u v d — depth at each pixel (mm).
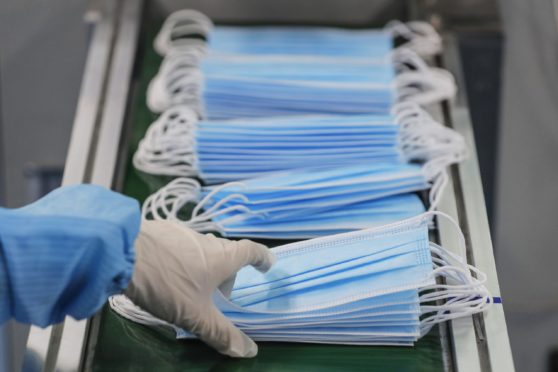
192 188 1567
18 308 1075
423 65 1936
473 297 1313
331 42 2086
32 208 1106
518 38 2148
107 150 1723
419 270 1275
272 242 1509
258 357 1284
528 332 1840
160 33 2186
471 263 1429
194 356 1289
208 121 1779
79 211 1084
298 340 1308
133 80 2004
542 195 1887
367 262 1304
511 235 1829
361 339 1304
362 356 1289
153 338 1323
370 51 2059
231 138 1670
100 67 1975
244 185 1490
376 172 1568
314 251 1350
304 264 1333
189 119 1721
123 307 1348
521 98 2055
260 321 1285
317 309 1279
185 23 2238
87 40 2406
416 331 1286
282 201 1503
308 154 1657
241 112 1849
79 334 1321
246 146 1659
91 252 1046
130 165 1709
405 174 1559
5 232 1032
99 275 1055
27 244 1033
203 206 1566
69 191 1132
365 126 1688
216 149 1654
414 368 1267
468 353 1268
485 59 2123
